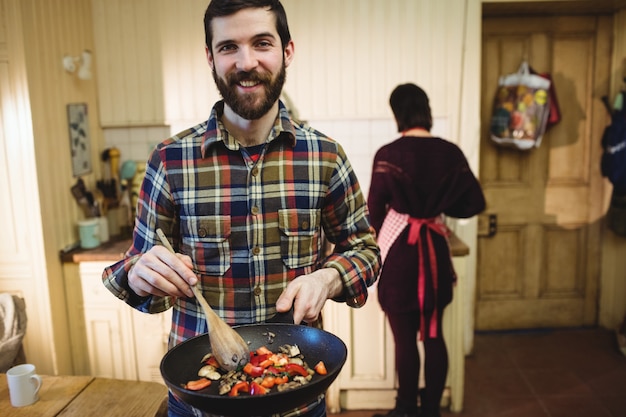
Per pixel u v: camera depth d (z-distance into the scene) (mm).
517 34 3492
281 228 1227
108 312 2824
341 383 2854
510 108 3367
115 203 3121
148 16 3105
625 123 3344
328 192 1274
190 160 1204
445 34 3092
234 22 1070
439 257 2486
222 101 1250
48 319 2719
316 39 3102
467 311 3441
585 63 3539
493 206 3660
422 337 2566
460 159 2438
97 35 3139
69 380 1725
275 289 1235
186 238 1228
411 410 2604
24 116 2580
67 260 2775
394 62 3113
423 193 2439
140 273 1115
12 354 1967
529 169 3637
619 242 3664
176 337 1259
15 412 1561
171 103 3170
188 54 3127
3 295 2047
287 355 1153
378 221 2492
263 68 1098
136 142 3244
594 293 3736
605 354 3457
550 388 3088
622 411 2842
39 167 2641
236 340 1108
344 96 3141
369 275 1271
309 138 1252
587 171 3646
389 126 3186
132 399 1627
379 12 3078
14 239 2672
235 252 1216
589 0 3172
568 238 3717
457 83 3131
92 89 3135
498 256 3719
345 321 2797
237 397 906
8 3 2506
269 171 1219
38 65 2643
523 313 3748
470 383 3160
